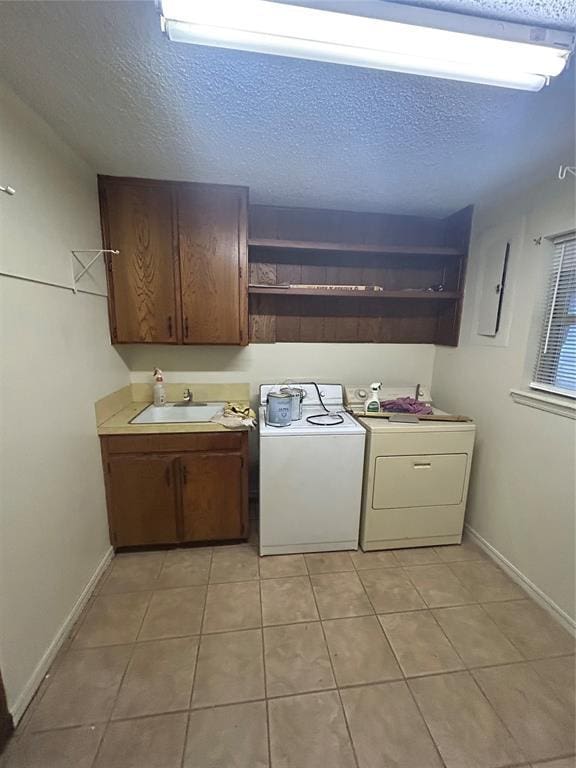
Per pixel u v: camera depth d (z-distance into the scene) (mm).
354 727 1183
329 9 863
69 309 1581
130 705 1235
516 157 1634
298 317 2506
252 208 2307
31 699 1237
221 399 2541
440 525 2146
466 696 1288
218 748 1118
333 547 2105
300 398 2199
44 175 1382
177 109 1291
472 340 2254
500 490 2006
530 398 1775
